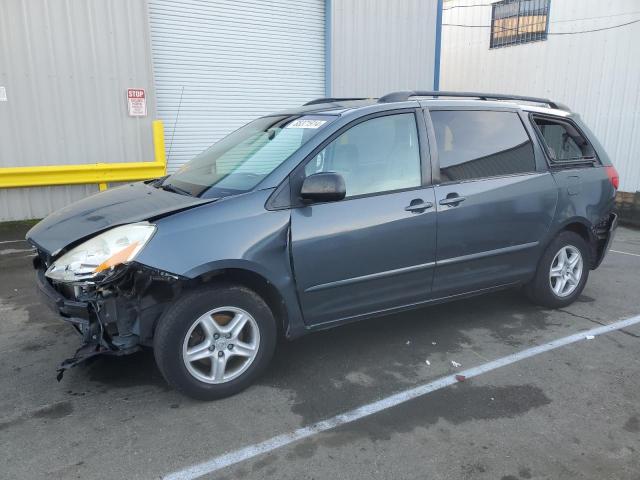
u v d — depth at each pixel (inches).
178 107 378.6
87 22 323.0
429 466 102.9
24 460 103.3
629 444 110.1
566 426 116.5
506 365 145.3
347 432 114.0
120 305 118.7
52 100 321.1
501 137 167.6
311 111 157.4
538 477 99.9
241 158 147.7
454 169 155.0
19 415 118.7
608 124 484.7
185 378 120.5
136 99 344.2
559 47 523.5
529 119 176.2
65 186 329.1
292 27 414.6
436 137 153.9
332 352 152.7
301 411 122.0
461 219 152.8
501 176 163.5
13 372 138.5
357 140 141.5
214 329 123.0
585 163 187.8
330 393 130.1
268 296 135.1
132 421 116.9
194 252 116.6
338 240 133.5
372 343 159.0
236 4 386.3
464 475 100.4
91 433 112.3
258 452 106.9
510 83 585.6
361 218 136.4
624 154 474.0
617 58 471.5
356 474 100.5
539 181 170.6
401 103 151.5
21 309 184.5
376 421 118.2
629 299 201.8
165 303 121.0
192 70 378.6
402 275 146.2
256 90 409.1
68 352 150.4
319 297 135.2
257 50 402.6
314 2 420.8
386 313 149.5
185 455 105.7
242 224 122.8
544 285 180.5
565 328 171.5
